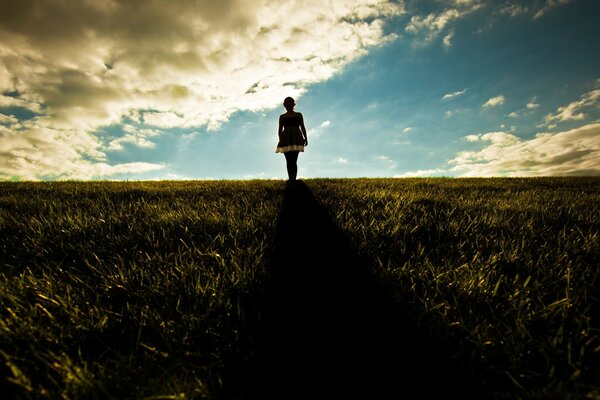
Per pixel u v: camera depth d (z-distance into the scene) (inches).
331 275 73.5
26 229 110.5
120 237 101.5
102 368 46.1
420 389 42.3
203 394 43.1
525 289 65.2
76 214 134.6
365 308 60.2
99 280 75.0
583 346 46.4
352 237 97.9
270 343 51.1
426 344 50.4
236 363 47.8
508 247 90.4
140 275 75.3
